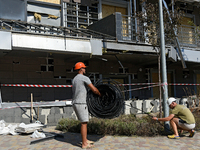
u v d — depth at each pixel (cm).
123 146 513
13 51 868
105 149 489
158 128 645
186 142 550
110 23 1016
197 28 1227
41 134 594
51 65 1080
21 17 946
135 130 620
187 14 1541
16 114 753
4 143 541
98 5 1237
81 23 1159
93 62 1206
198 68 1628
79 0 1155
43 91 1055
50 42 821
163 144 531
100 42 923
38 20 1007
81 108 484
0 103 760
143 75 1388
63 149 490
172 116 585
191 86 1591
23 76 1012
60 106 823
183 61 1141
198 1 1474
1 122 673
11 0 924
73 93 495
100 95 502
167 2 1422
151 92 1408
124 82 1341
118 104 498
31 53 922
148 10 880
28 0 973
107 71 1249
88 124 663
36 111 782
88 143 502
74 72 1141
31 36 791
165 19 868
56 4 1046
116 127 643
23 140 568
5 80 974
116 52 980
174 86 1519
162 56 679
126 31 1273
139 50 1014
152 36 882
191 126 582
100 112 502
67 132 675
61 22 1059
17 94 994
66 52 870
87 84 482
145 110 1048
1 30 735
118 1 1298
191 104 1005
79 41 880
